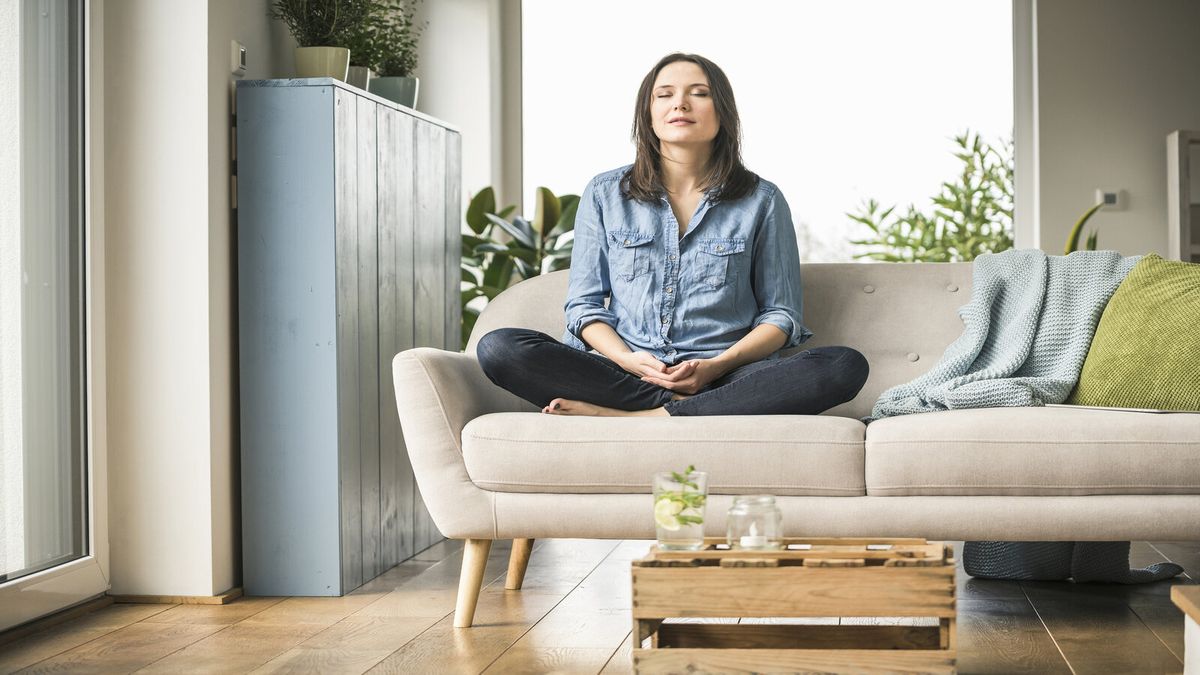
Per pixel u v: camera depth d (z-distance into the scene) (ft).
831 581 5.61
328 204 9.11
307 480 9.18
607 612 8.29
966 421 7.38
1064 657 6.91
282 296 9.18
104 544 8.92
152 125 8.92
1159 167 16.24
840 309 9.68
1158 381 8.18
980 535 7.32
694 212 9.16
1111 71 16.19
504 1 16.43
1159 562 9.89
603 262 9.25
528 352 8.05
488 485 7.72
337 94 9.17
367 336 9.78
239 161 9.21
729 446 7.43
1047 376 8.68
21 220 8.00
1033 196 16.22
